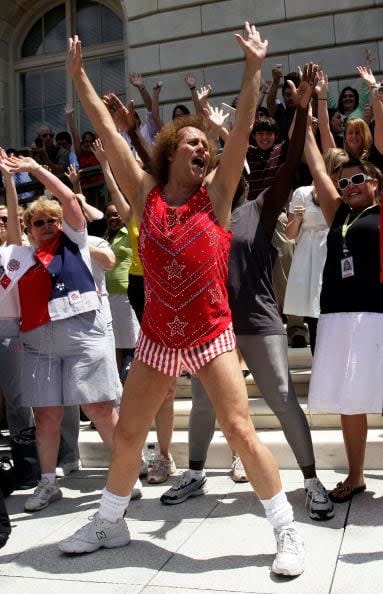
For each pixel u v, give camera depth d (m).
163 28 9.63
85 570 2.85
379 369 3.38
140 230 2.83
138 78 7.49
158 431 4.14
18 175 7.56
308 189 4.80
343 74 8.84
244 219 3.57
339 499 3.51
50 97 11.75
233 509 3.53
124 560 2.93
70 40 2.89
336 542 2.99
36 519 3.58
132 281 4.72
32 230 3.89
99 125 2.94
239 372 2.78
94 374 3.78
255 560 2.86
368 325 3.41
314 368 3.54
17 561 2.99
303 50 9.02
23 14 11.86
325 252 4.66
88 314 3.80
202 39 9.46
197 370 2.77
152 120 7.07
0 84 11.68
